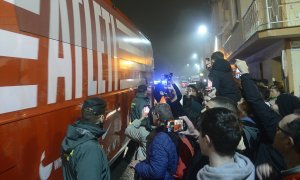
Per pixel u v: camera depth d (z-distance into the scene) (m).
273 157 2.43
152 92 8.57
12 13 2.98
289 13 11.88
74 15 4.63
